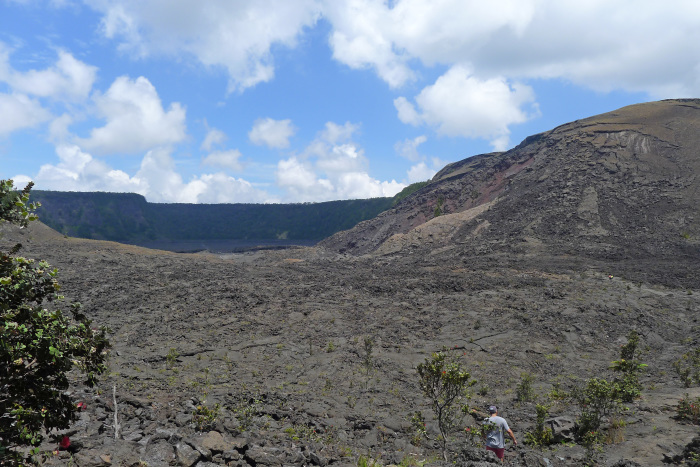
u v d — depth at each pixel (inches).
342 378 684.1
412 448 405.4
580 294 1268.5
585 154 3644.2
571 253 2210.9
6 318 171.5
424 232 3105.3
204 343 841.5
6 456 171.9
